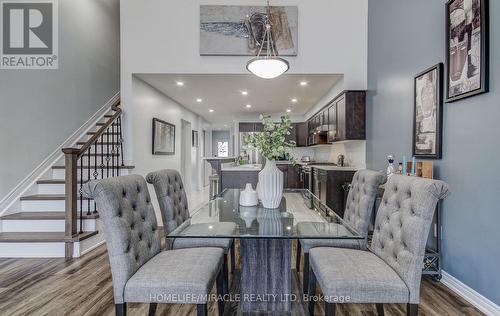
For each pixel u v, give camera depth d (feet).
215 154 47.34
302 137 25.82
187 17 13.32
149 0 13.33
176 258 5.30
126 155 13.42
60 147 13.23
